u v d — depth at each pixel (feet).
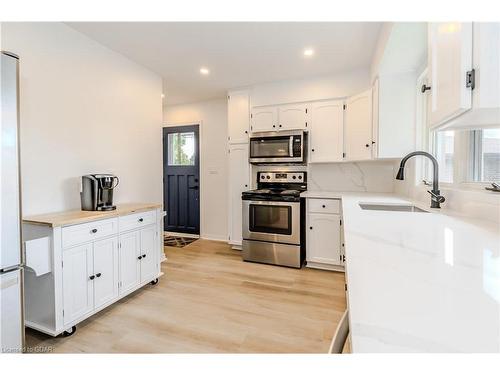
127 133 9.11
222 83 11.59
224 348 5.39
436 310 1.36
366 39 7.79
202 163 14.47
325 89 10.61
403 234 3.02
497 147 4.57
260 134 11.37
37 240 5.24
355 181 10.96
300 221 10.09
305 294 7.89
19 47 6.06
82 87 7.54
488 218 3.83
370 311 1.37
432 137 7.29
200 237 14.65
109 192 7.32
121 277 7.09
